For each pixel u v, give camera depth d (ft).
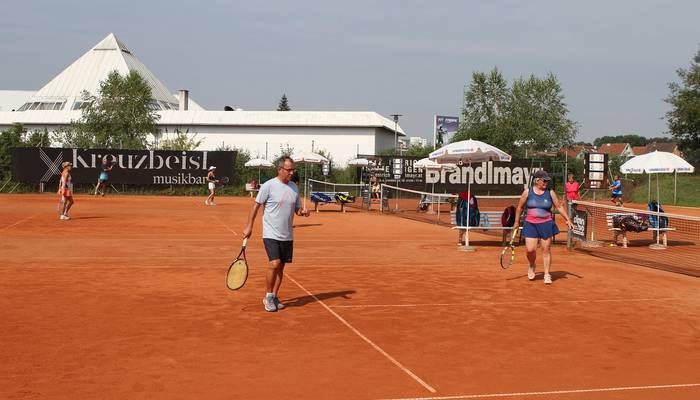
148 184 145.07
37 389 18.22
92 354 21.77
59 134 195.72
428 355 22.63
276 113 226.99
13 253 46.93
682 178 181.57
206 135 222.69
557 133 203.72
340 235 66.59
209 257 46.73
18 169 138.41
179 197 139.95
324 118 224.12
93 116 187.52
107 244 53.72
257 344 23.54
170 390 18.40
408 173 151.23
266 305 28.96
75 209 95.96
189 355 21.93
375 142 222.69
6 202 108.37
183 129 222.07
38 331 24.66
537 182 38.32
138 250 50.14
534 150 202.69
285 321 27.20
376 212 106.63
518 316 29.14
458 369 21.06
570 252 55.72
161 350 22.43
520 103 202.49
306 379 19.70
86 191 142.51
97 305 29.50
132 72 196.24
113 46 266.16
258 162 133.49
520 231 62.44
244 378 19.65
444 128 224.12
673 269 45.68
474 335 25.58
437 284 37.14
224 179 148.66
